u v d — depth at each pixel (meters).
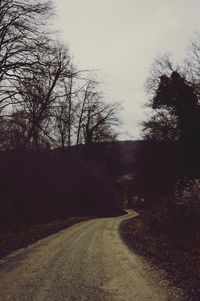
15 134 22.83
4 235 21.92
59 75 19.75
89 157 60.31
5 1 16.97
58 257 15.30
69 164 48.66
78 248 18.05
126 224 35.56
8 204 28.38
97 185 59.19
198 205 26.20
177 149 45.03
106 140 63.28
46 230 26.77
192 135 42.53
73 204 50.59
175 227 25.03
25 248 17.94
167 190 53.09
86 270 12.69
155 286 10.52
